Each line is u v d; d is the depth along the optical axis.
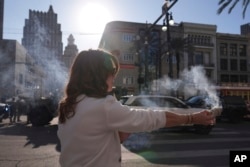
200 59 64.75
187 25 63.19
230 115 20.17
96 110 1.71
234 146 10.26
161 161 7.93
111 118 1.70
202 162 7.83
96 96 1.77
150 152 9.14
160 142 11.05
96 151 1.70
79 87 1.80
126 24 59.78
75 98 1.78
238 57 67.94
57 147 9.79
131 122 1.71
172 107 13.48
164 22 24.95
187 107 13.49
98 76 1.82
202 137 12.42
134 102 13.36
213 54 65.44
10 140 11.23
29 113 16.61
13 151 9.14
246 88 37.97
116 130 1.74
